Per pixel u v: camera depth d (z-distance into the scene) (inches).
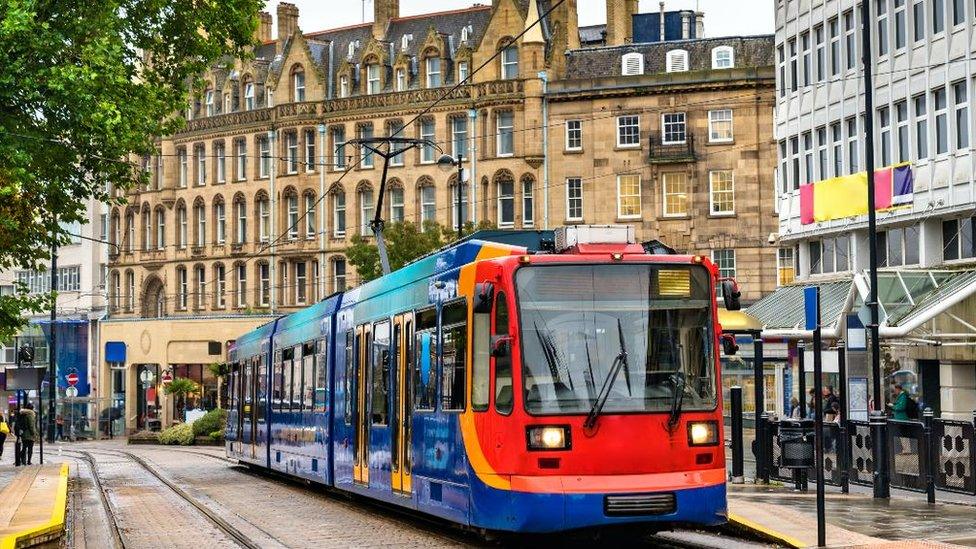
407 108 3129.9
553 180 2940.5
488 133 3011.8
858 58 1859.0
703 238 2829.7
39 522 863.1
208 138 3521.2
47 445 2876.5
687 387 700.7
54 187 1326.3
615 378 692.7
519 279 697.6
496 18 3009.4
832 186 1898.4
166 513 1012.5
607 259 707.4
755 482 1099.3
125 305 3740.2
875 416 956.6
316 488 1251.8
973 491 892.0
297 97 3341.5
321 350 1130.0
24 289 1402.6
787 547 697.0
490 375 705.0
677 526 711.7
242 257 3440.0
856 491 1011.9
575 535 701.3
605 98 2896.2
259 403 1457.9
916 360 1710.1
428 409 802.2
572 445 680.4
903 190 1736.0
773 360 1633.9
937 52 1674.5
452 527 861.2
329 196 3262.8
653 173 2861.7
